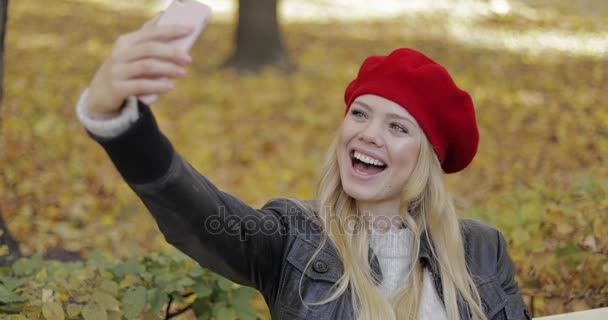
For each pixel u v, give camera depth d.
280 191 10.73
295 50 19.48
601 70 18.19
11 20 21.20
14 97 14.05
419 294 3.75
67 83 15.46
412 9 25.30
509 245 5.75
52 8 23.33
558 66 18.50
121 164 2.63
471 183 10.89
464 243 4.03
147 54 2.33
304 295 3.53
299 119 14.09
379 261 3.81
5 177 10.20
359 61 18.78
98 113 2.47
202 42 19.91
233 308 4.50
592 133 13.29
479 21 23.73
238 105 14.76
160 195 2.76
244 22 17.47
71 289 4.33
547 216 5.68
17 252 6.09
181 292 4.70
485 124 13.73
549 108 14.86
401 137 3.67
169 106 14.45
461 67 18.28
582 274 5.61
